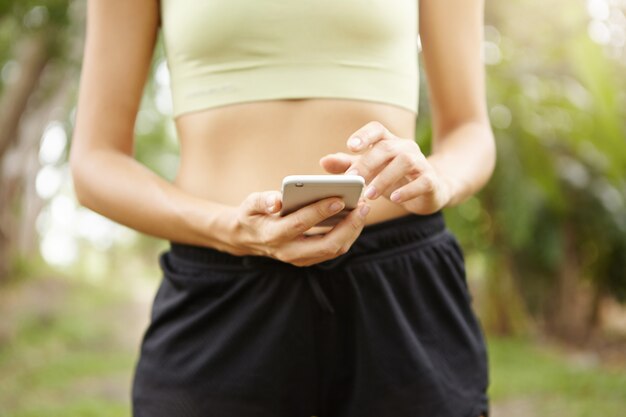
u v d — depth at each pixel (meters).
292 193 0.89
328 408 1.17
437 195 1.03
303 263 0.98
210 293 1.13
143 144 11.41
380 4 1.14
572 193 6.06
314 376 1.13
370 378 1.11
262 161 1.14
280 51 1.13
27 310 9.44
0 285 10.91
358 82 1.15
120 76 1.21
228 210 1.04
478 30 1.31
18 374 6.18
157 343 1.15
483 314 8.27
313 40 1.13
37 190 12.29
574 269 7.26
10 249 11.20
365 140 0.95
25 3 6.09
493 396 5.34
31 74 7.93
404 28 1.19
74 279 14.10
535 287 7.64
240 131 1.15
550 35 4.63
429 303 1.18
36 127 9.09
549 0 4.53
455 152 1.23
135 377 1.20
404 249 1.15
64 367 6.55
